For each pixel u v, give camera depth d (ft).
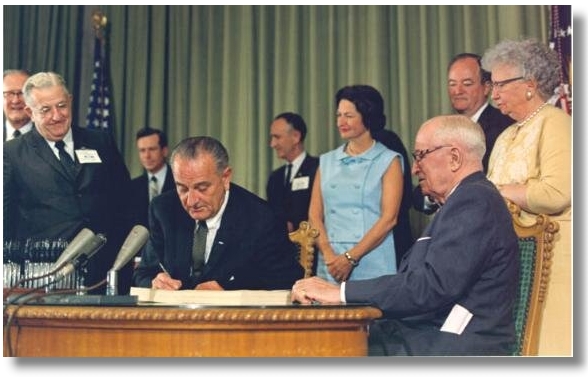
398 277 10.21
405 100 14.84
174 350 8.34
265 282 13.65
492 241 10.23
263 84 15.43
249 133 15.40
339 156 15.05
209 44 15.65
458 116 11.33
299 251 13.98
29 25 15.43
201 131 15.56
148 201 15.34
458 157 11.10
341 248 14.65
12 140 14.98
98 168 15.21
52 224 14.79
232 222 13.83
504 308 10.33
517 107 13.76
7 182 14.78
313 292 10.25
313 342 8.44
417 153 11.34
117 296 9.21
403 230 14.57
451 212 10.36
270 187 15.24
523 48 13.83
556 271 12.65
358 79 15.10
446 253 10.13
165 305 8.59
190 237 13.87
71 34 15.53
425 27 14.79
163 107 15.69
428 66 14.73
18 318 8.71
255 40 15.52
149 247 14.12
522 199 13.21
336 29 15.25
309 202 15.02
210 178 13.87
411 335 10.69
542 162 13.29
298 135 15.20
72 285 11.83
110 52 15.74
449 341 10.34
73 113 15.38
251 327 8.34
